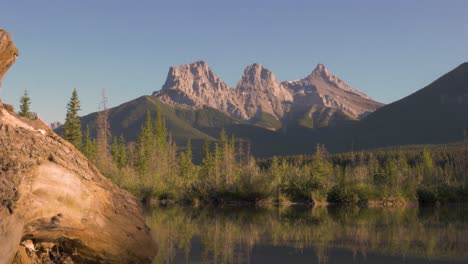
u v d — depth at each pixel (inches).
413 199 2428.6
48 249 479.8
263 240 888.9
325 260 691.4
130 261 558.6
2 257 359.6
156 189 2375.7
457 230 1059.9
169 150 4141.2
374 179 2625.5
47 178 442.0
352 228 1098.7
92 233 506.6
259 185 2237.9
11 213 378.0
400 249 791.1
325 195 2274.9
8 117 455.2
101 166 2406.5
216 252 747.4
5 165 400.2
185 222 1231.5
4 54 432.8
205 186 2311.8
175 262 658.2
